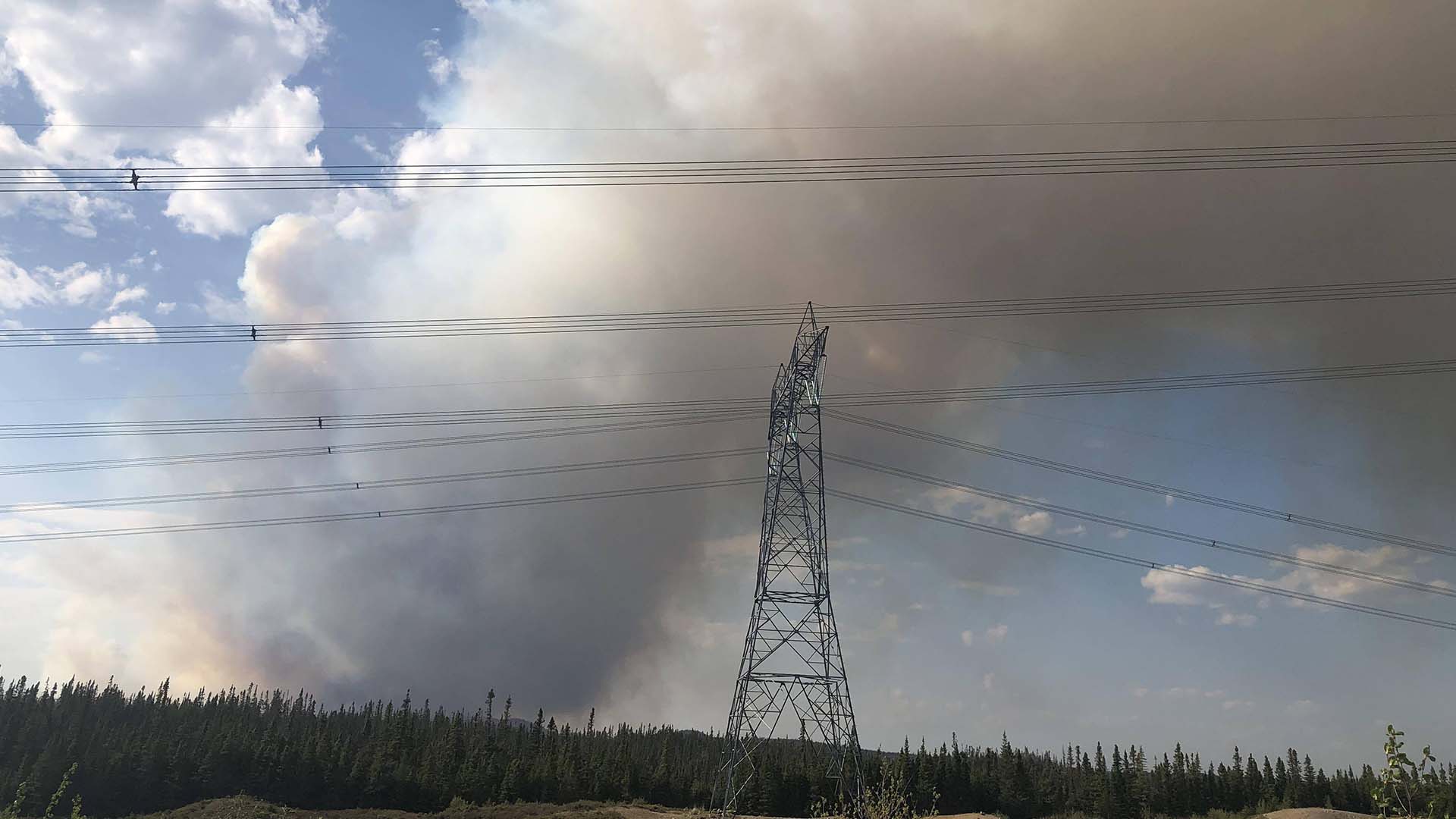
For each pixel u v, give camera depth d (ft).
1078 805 431.02
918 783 383.04
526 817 337.11
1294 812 323.37
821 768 319.47
